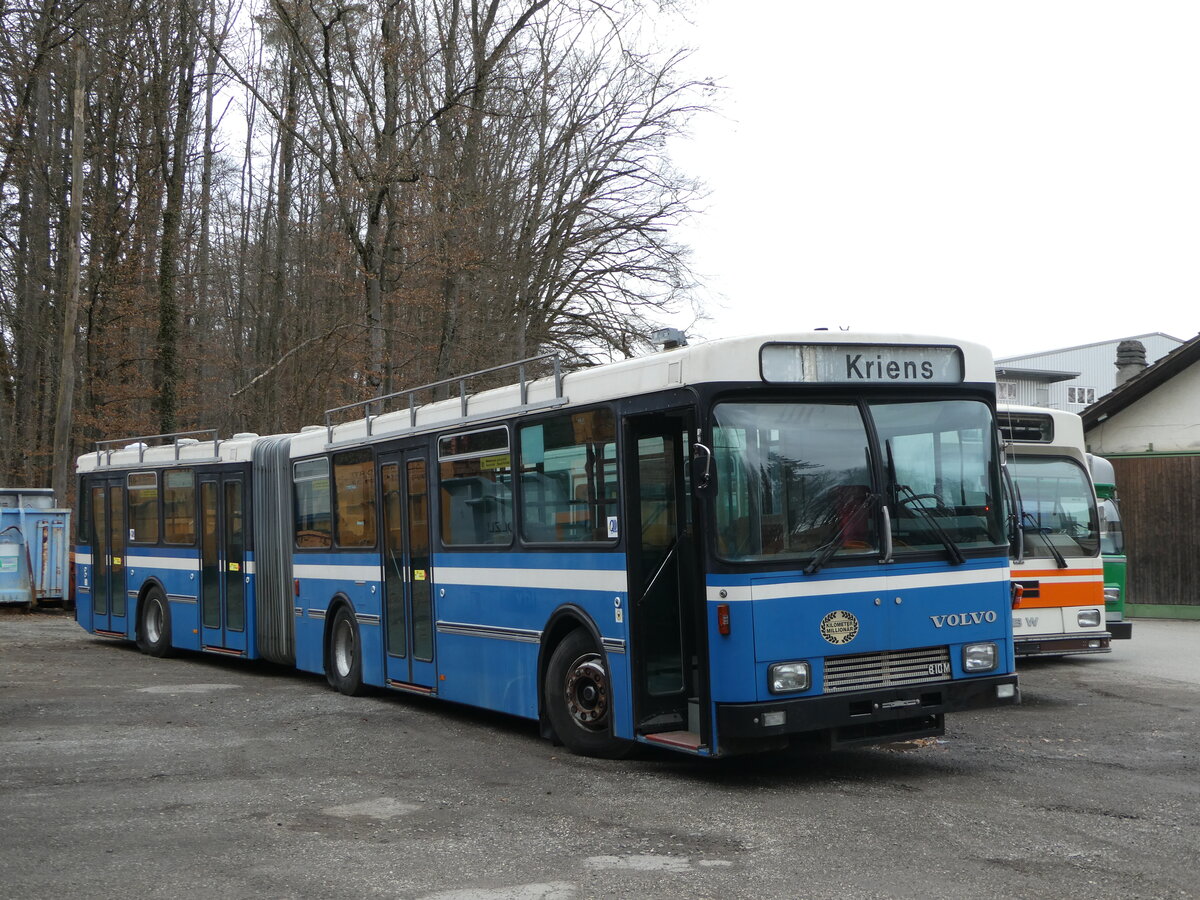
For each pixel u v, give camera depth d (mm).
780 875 6137
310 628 14578
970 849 6625
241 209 40938
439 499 11797
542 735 10195
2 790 8539
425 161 25844
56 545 26391
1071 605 14562
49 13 29578
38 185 31984
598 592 9336
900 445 8742
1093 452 27359
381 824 7418
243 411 34719
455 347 28172
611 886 5984
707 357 8289
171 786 8633
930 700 8609
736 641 8086
